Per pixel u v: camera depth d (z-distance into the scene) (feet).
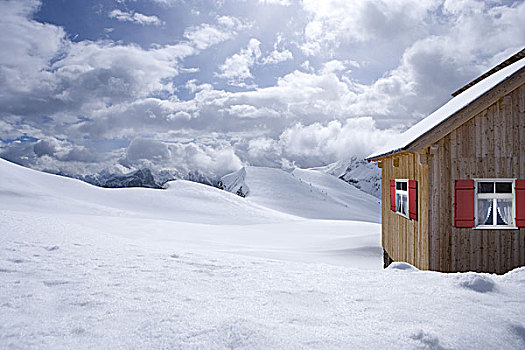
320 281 15.76
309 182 509.76
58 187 159.94
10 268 16.60
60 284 14.39
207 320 10.36
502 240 28.84
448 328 9.81
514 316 10.81
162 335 9.27
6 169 155.94
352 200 440.45
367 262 45.62
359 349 8.53
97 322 10.22
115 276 16.05
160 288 14.16
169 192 193.06
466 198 28.99
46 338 9.06
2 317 10.36
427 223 29.04
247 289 14.28
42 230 29.60
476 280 14.10
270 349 8.39
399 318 10.66
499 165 29.07
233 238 74.02
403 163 35.86
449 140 29.27
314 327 9.92
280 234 89.66
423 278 15.94
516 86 27.81
